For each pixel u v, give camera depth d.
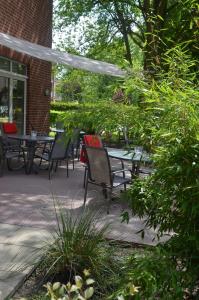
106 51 17.83
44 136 9.27
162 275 2.11
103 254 3.40
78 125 2.37
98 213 5.29
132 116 2.28
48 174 8.36
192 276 2.25
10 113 11.29
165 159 2.22
